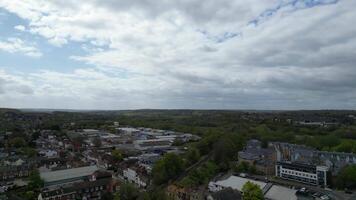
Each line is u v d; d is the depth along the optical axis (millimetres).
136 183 193625
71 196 161625
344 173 172000
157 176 177125
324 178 176750
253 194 138750
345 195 158125
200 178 178750
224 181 171250
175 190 158250
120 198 148750
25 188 175500
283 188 157125
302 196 156500
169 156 188750
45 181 182750
